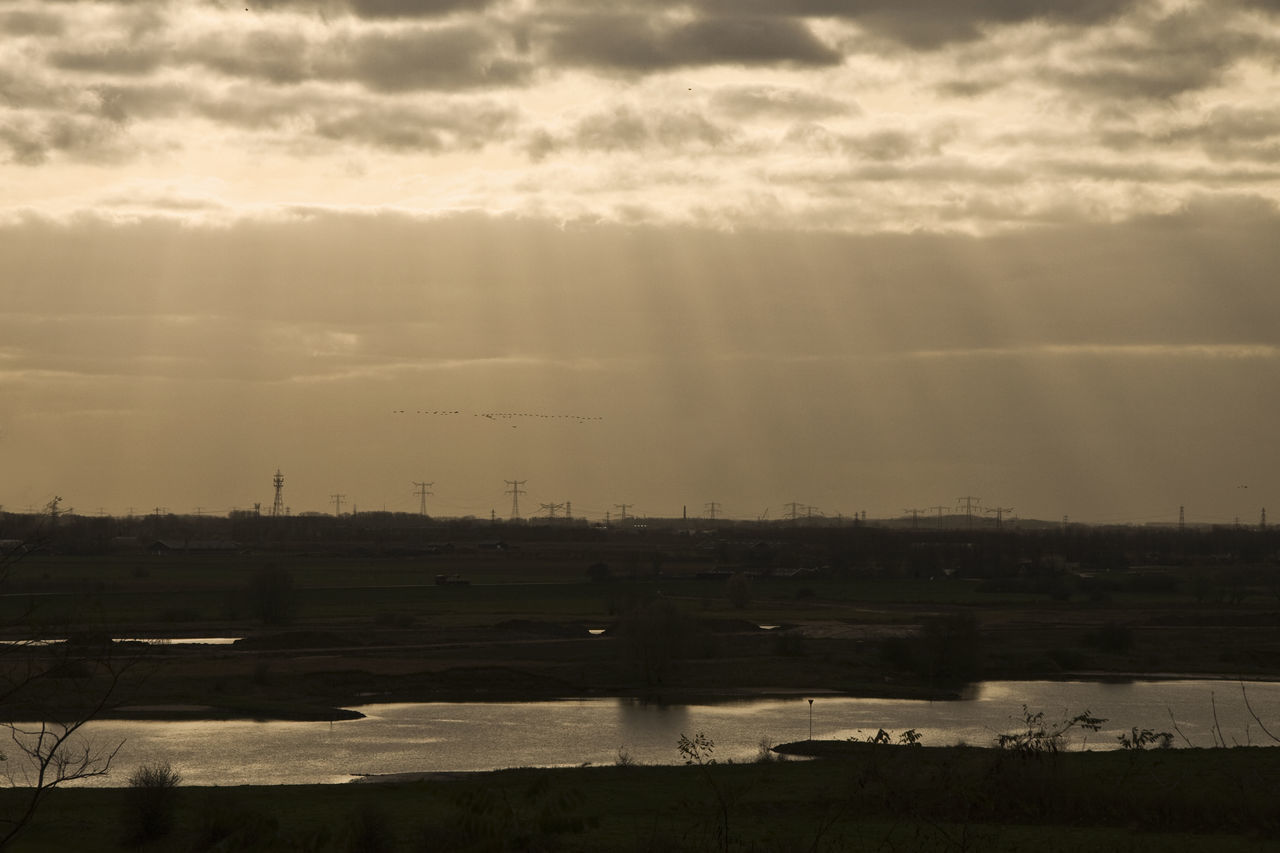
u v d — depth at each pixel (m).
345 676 133.50
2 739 84.81
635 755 91.50
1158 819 47.09
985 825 44.12
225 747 94.44
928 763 40.28
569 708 122.12
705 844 39.62
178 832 48.06
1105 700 127.69
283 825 46.62
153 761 85.81
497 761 89.81
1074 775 50.81
